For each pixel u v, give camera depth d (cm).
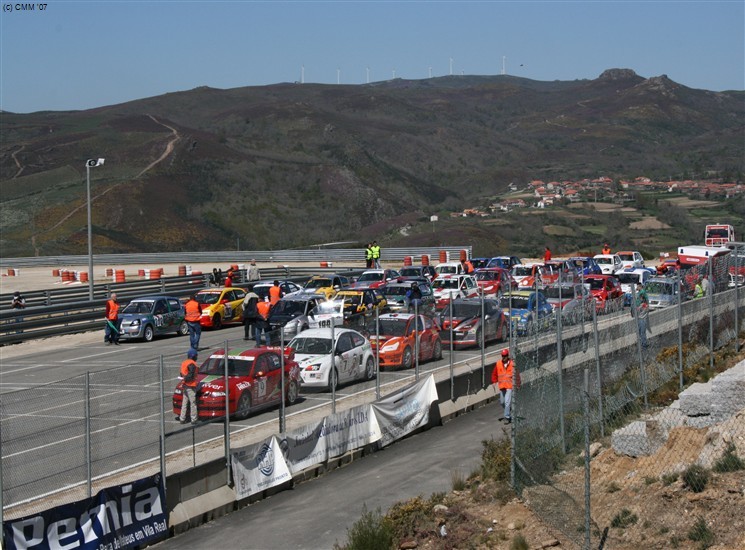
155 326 3512
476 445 1919
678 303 1966
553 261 4978
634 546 1171
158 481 1425
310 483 1716
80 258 7456
